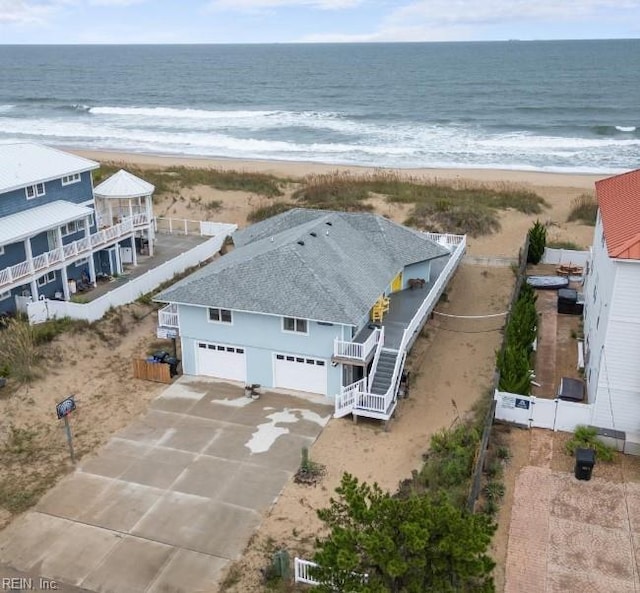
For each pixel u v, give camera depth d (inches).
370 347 1035.9
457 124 3969.0
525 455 885.8
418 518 500.4
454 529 494.3
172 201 2156.7
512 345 1046.4
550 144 3292.3
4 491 847.1
